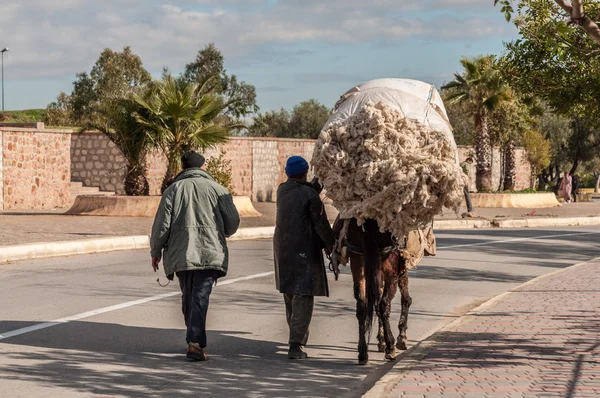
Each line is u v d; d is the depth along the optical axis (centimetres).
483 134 4116
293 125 7481
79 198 2833
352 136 744
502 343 820
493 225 2975
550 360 730
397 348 833
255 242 2145
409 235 785
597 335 865
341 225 808
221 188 783
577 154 5934
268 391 666
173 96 2664
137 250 1867
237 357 792
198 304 765
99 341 845
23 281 1299
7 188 3109
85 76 6812
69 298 1127
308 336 833
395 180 714
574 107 1050
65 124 6062
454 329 907
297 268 785
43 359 758
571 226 3086
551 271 1616
